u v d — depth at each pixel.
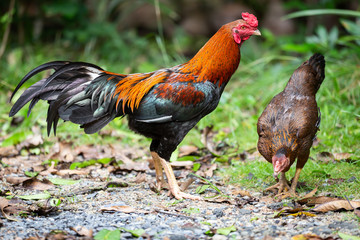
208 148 13.20
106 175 11.61
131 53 22.62
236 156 12.75
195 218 8.74
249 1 27.81
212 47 10.23
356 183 10.18
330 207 8.79
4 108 16.31
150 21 27.38
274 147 9.39
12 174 11.48
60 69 9.80
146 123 10.02
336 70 16.50
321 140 13.09
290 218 8.65
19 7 22.34
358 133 13.23
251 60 21.52
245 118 15.77
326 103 15.24
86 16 24.41
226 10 27.78
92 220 8.59
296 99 9.84
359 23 20.22
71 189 10.49
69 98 9.97
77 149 13.29
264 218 8.70
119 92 10.08
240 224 8.41
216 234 7.92
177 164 12.03
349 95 15.42
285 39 22.81
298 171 9.96
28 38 22.73
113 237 7.55
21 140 13.70
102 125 10.19
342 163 11.44
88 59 20.31
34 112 15.35
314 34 23.97
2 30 21.48
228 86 18.84
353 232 7.88
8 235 7.71
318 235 7.81
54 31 24.53
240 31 10.30
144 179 11.10
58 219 8.62
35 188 10.41
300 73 10.19
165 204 9.62
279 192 10.05
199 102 9.87
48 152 13.33
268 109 9.98
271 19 25.86
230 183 10.94
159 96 9.74
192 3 28.33
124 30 26.70
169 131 9.99
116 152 13.13
